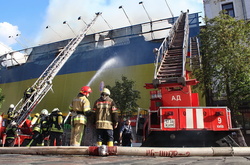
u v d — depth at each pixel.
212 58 12.00
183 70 7.36
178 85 6.77
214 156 3.81
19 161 2.03
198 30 17.78
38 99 11.77
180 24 14.05
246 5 18.47
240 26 12.06
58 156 3.09
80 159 2.63
